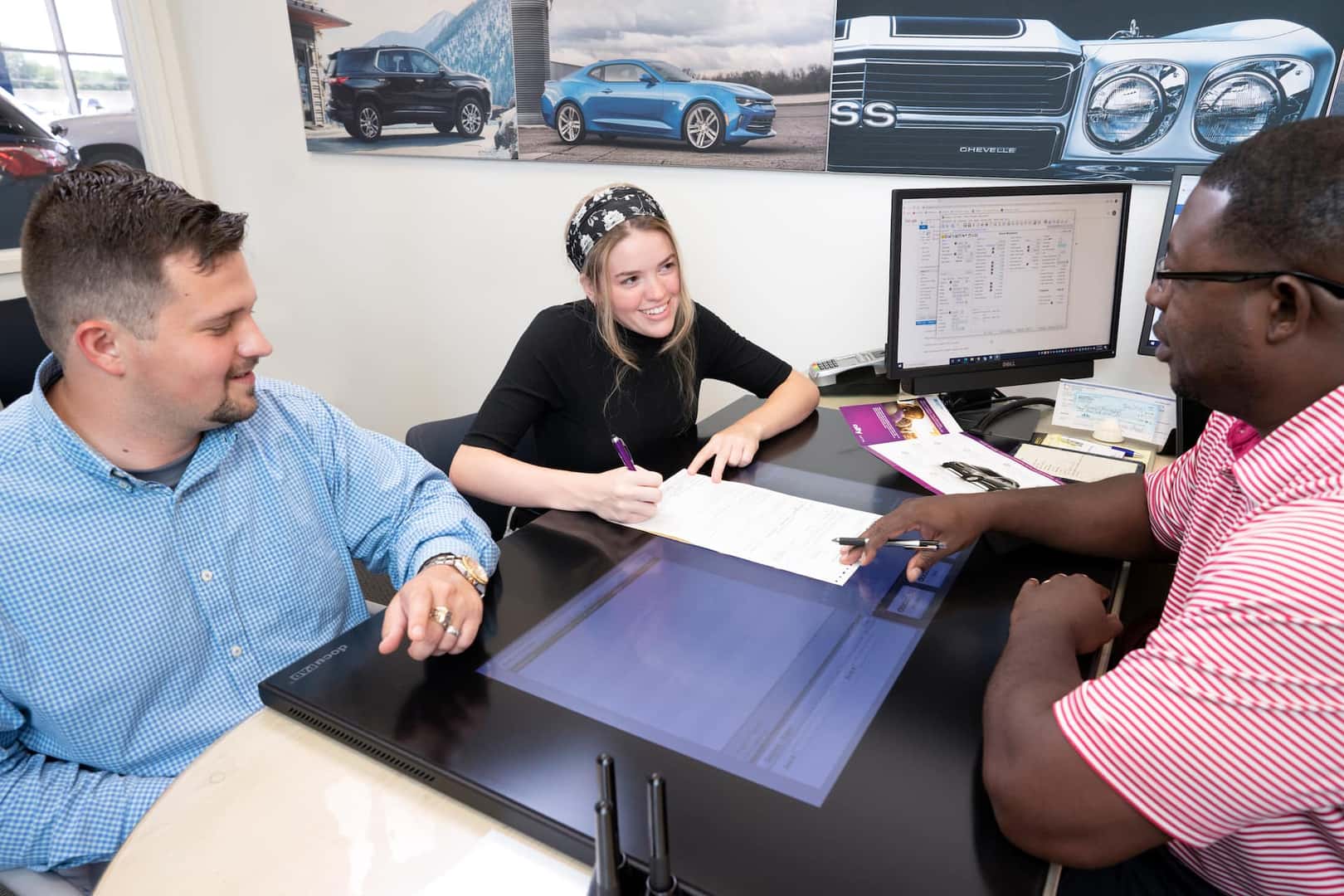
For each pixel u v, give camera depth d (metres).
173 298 0.80
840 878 0.52
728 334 1.65
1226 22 1.49
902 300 1.44
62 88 2.54
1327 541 0.49
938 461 1.23
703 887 0.52
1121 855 0.54
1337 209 0.51
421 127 2.35
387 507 1.11
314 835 0.59
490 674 0.74
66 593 0.83
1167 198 1.56
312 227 2.67
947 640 0.79
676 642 0.79
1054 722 0.56
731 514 1.08
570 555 0.97
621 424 1.52
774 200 1.98
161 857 0.58
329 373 2.85
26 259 0.79
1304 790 0.49
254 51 2.52
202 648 0.93
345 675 0.74
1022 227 1.43
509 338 2.49
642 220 1.39
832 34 1.78
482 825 0.60
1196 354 0.61
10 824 0.78
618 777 0.61
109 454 0.88
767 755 0.63
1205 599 0.53
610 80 2.04
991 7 1.64
